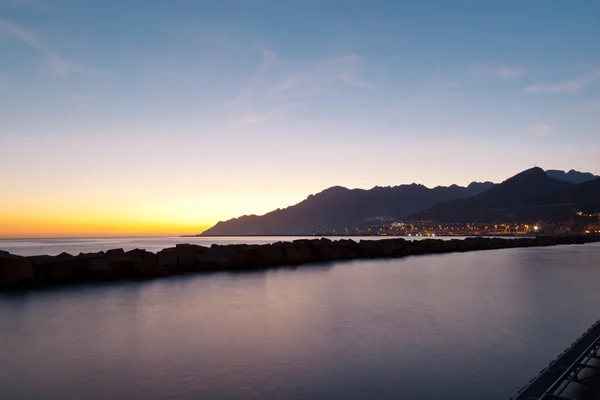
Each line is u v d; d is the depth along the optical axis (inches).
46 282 676.1
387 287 633.0
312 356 289.6
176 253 888.3
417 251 1611.7
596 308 461.1
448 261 1190.9
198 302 502.6
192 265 896.3
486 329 364.2
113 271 737.0
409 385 237.5
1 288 624.4
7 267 634.2
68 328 370.0
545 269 933.8
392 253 1491.1
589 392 214.8
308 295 555.8
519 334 346.9
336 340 330.0
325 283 682.8
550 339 331.0
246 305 482.3
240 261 970.7
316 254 1216.8
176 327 374.0
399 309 457.4
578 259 1269.7
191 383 240.4
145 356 289.7
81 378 247.4
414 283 681.0
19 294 569.9
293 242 1214.3
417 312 439.8
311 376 251.4
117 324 386.0
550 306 473.1
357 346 313.6
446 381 242.8
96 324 385.7
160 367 267.0
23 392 226.7
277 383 240.5
